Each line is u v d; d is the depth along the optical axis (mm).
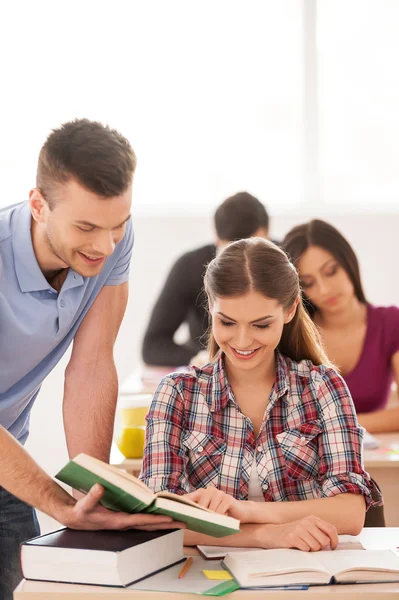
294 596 1444
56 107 5793
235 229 3674
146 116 5840
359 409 3211
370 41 5828
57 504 1583
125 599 1438
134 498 1414
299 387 1992
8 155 5793
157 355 4203
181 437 1964
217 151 5875
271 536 1712
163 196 5895
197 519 1447
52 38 5754
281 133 5875
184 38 5805
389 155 5883
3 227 1882
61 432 4875
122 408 3029
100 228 1655
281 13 5809
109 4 5754
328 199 5914
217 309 1880
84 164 1607
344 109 5871
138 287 5871
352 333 3217
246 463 1938
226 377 1990
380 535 1809
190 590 1439
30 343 1903
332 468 1910
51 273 1928
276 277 1869
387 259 5840
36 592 1441
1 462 1612
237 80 5836
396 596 1444
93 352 2090
